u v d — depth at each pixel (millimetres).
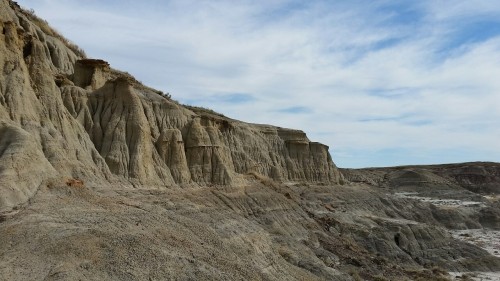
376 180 158750
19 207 29906
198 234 36000
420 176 152750
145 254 27547
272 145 99250
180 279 26828
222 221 43594
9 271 22969
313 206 81688
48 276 22984
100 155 47031
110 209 33906
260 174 82125
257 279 32125
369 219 78938
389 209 99938
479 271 68000
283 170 96875
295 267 43344
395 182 154500
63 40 73875
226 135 83062
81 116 49938
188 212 42562
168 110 63938
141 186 47844
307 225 64562
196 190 55594
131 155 49438
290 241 53281
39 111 41312
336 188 99000
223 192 58812
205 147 62125
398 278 53625
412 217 100312
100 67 57656
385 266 57969
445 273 63125
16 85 39531
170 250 29672
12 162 32531
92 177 41562
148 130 53750
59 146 40125
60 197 33156
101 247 26875
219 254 33062
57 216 29625
